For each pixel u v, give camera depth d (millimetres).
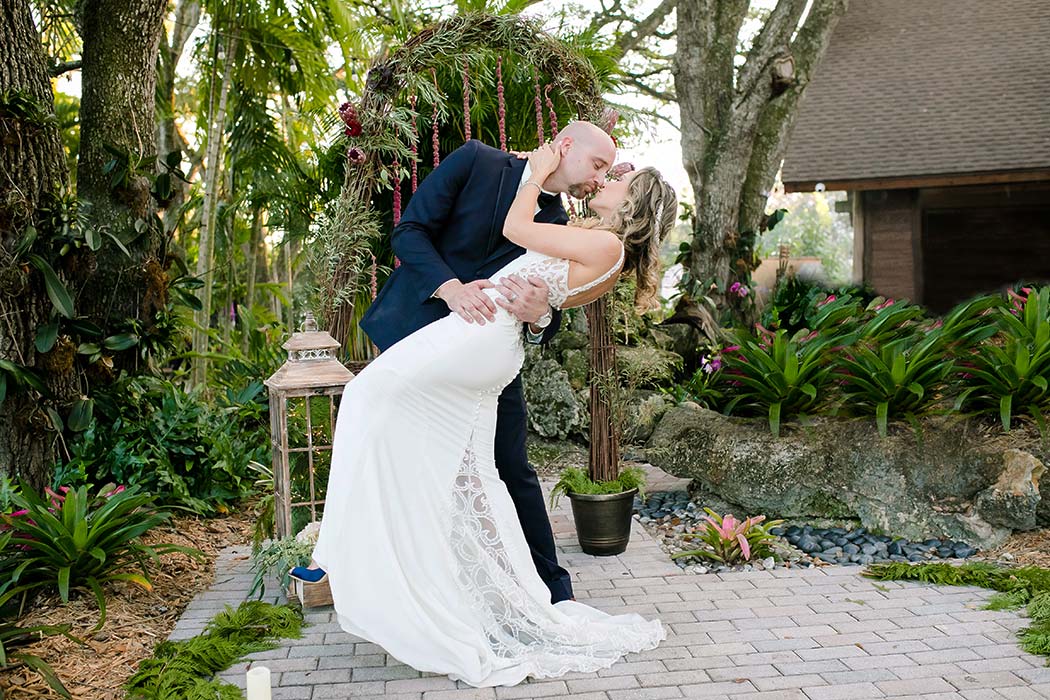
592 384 4211
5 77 4129
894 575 3693
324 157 6148
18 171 4121
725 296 9016
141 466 4734
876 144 9672
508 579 2984
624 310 4262
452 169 3070
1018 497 4008
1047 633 3002
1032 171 8977
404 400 2816
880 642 3029
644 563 4012
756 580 3746
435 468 2857
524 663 2840
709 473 4672
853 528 4363
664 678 2781
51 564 3389
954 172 9070
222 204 7777
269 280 12734
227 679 2824
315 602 3432
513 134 5672
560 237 2898
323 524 2826
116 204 4895
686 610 3400
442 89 5289
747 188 9328
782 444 4480
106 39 4855
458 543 2916
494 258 3141
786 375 4492
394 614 2768
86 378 4633
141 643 3127
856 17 11703
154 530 4418
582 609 3219
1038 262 10398
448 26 3900
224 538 4555
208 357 5570
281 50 7555
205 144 9508
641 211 3121
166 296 5023
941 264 10688
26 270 4184
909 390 4328
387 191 5520
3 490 3764
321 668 2910
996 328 4523
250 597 3600
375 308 3170
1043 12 11156
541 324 2965
